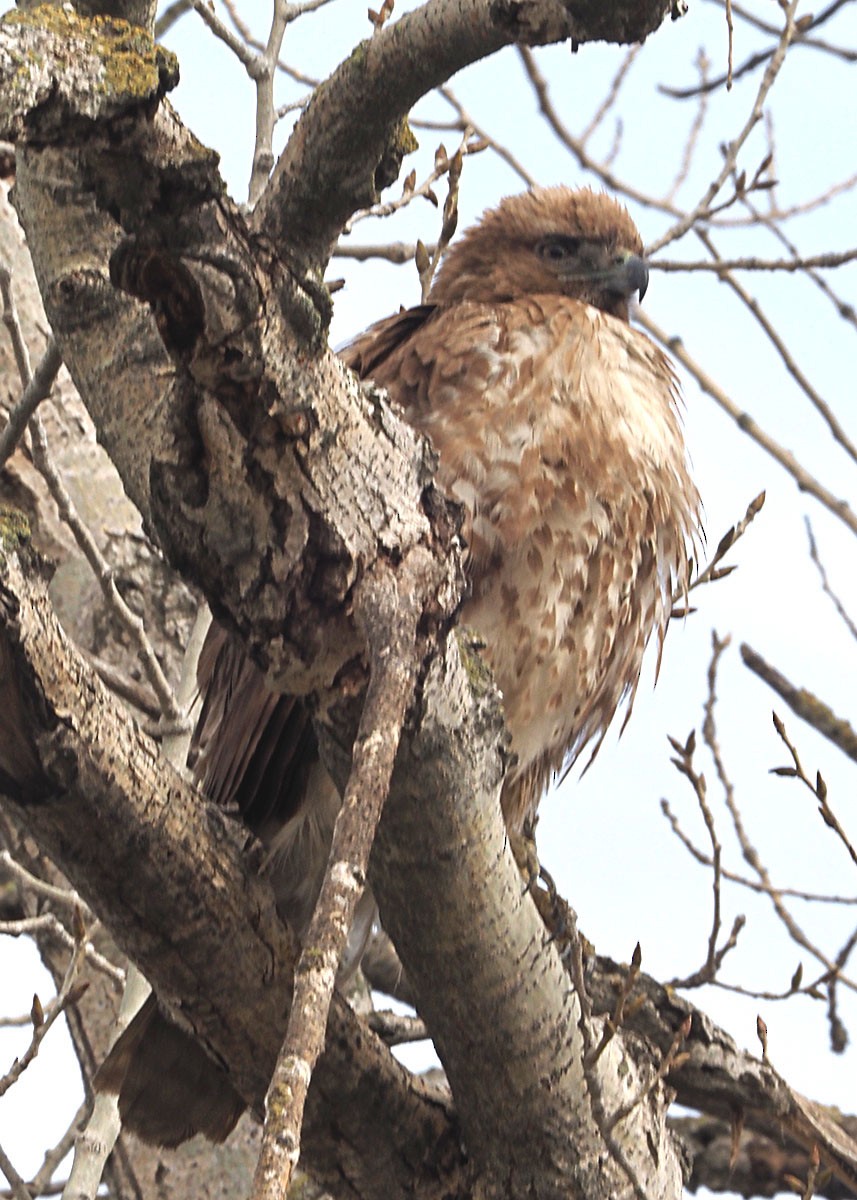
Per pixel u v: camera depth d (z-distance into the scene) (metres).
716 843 8.62
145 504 5.32
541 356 8.03
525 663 8.15
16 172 5.45
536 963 6.00
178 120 4.59
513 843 7.59
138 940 6.00
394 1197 6.57
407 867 5.70
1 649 5.36
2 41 4.41
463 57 4.89
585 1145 6.36
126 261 4.74
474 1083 6.27
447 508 5.32
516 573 7.94
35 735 5.51
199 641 8.59
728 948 8.67
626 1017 7.25
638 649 8.91
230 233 4.71
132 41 4.52
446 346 8.08
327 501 5.12
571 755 9.27
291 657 5.31
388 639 5.08
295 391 4.96
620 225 10.30
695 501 8.87
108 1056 7.05
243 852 6.04
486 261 10.27
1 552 5.30
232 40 8.39
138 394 5.25
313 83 10.38
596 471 7.98
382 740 4.56
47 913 9.12
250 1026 6.14
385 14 8.32
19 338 7.82
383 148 5.05
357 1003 8.97
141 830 5.78
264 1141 3.60
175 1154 8.95
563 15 4.73
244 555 5.18
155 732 8.23
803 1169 11.20
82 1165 6.84
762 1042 7.81
